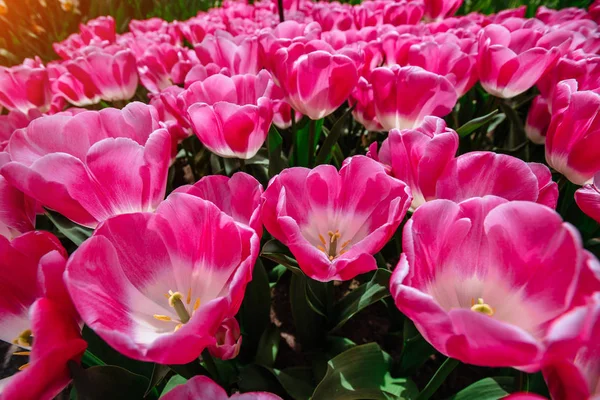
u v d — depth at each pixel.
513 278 0.17
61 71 0.45
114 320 0.16
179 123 0.33
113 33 0.55
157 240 0.19
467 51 0.37
